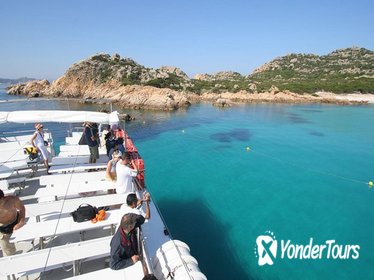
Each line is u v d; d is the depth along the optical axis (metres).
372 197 13.71
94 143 9.15
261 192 14.16
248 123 35.00
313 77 102.62
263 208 12.45
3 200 4.88
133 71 68.31
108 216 5.61
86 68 65.94
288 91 68.81
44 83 71.88
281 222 11.26
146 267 4.49
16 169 8.80
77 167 8.52
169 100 47.25
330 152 21.78
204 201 13.08
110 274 4.39
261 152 21.50
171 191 14.16
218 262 8.77
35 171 9.57
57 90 63.38
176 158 19.58
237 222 11.19
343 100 62.69
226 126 32.62
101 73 65.75
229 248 9.48
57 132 24.25
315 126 33.34
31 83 71.25
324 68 122.94
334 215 11.88
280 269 8.48
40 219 6.01
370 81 79.19
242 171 17.19
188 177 16.02
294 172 17.14
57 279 5.09
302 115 42.97
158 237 5.97
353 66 118.25
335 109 51.66
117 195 6.20
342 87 72.88
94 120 8.95
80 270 5.22
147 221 6.50
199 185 14.93
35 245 5.89
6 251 4.98
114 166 7.27
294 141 25.33
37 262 4.36
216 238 10.05
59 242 5.98
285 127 32.47
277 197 13.56
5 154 9.59
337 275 8.25
